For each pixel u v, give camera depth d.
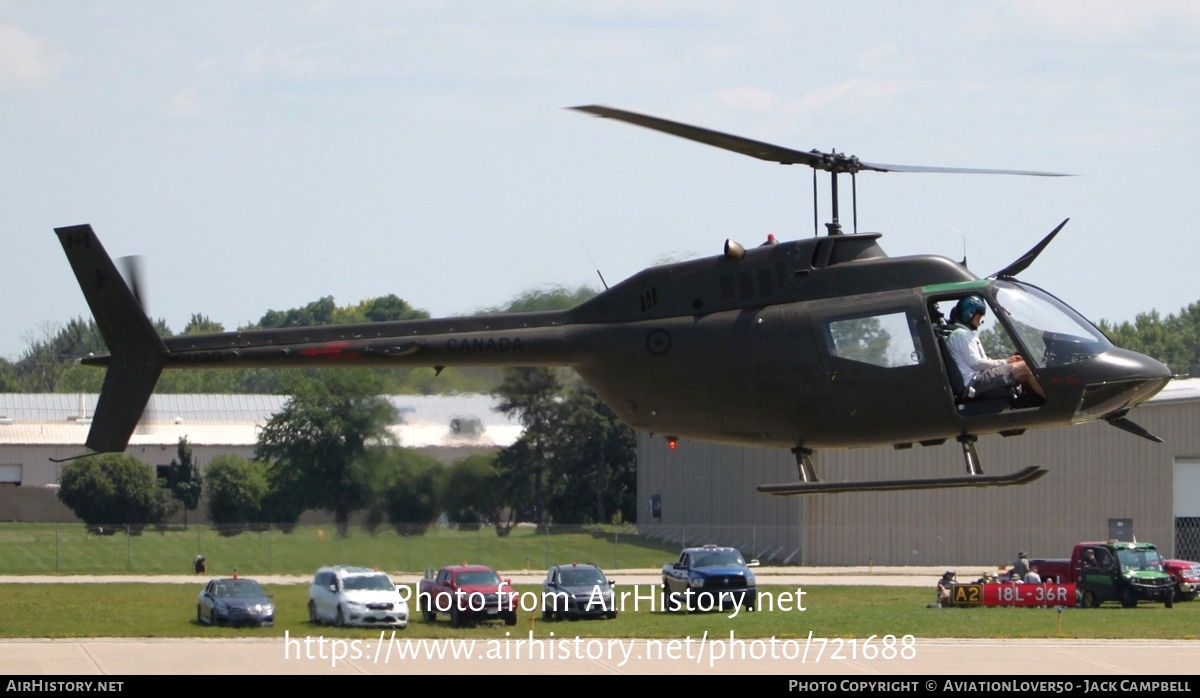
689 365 53.50
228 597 110.81
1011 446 178.88
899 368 50.81
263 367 59.19
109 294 60.59
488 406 197.12
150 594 135.75
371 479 172.38
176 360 60.06
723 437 54.47
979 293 51.12
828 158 52.34
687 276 54.47
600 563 174.12
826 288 52.34
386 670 72.69
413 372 179.88
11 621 110.56
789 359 51.94
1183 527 178.12
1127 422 53.47
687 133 47.97
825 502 177.38
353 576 113.06
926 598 136.25
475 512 179.75
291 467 174.75
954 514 178.12
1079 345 50.78
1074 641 90.31
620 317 55.28
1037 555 177.75
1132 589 123.69
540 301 143.88
